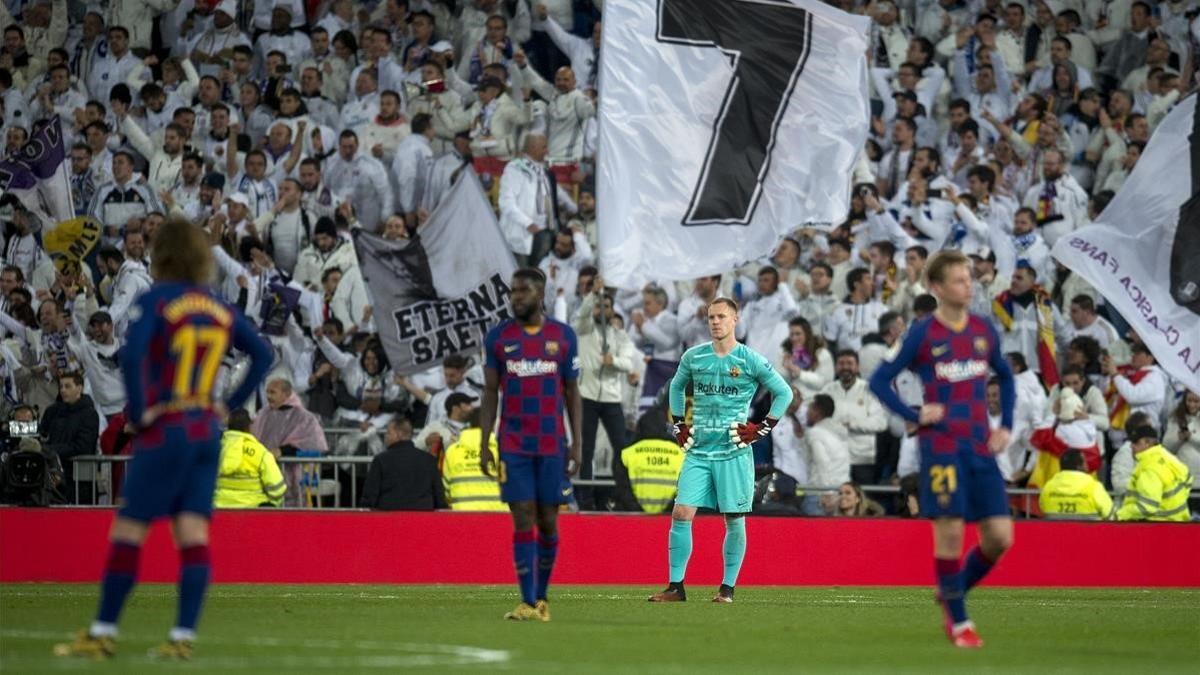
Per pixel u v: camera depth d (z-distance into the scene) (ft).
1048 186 244.83
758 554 187.01
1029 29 267.59
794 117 185.06
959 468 96.53
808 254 238.07
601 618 120.06
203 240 80.43
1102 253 202.69
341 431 210.38
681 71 183.01
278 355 218.38
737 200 183.73
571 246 229.25
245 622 109.09
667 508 188.96
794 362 211.82
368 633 100.42
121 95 246.06
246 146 245.24
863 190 239.71
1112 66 268.62
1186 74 265.75
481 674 76.84
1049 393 223.71
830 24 184.65
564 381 116.06
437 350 207.00
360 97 246.27
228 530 172.55
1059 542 195.83
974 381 96.89
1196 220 200.23
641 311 223.30
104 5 256.11
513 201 231.50
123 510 78.43
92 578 169.78
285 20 254.47
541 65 257.96
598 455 210.59
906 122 247.50
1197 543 198.08
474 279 207.31
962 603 98.94
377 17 257.34
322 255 227.40
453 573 178.29
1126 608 148.87
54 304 220.02
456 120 242.78
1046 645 103.19
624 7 182.50
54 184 234.38
